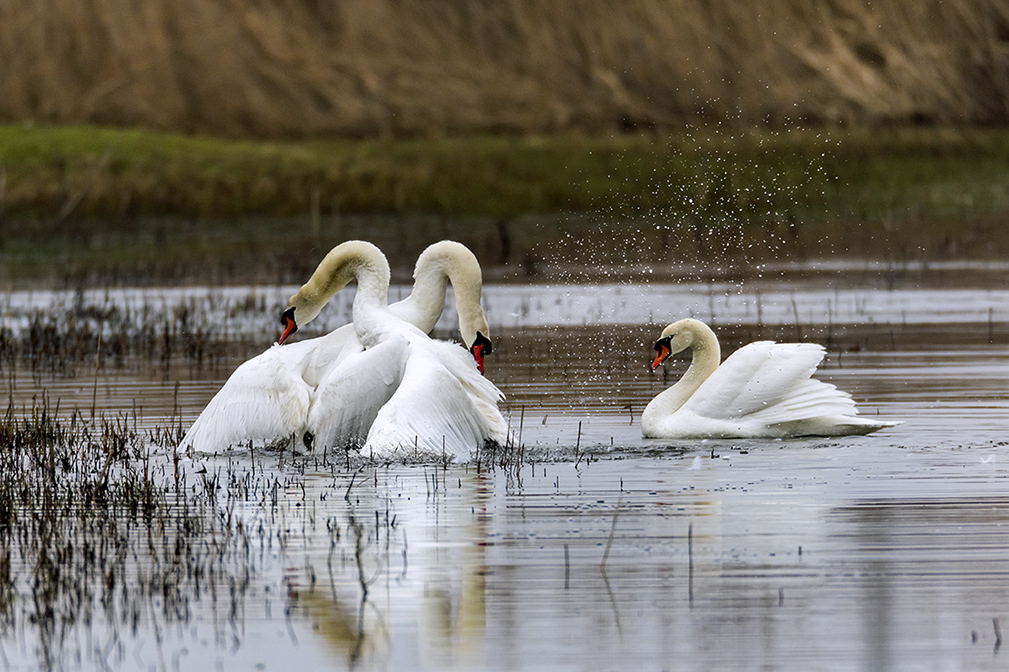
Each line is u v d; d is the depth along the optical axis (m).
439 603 7.91
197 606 7.98
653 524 9.45
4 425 13.41
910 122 52.22
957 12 56.47
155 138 46.38
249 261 32.62
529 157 47.38
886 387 15.46
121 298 26.31
